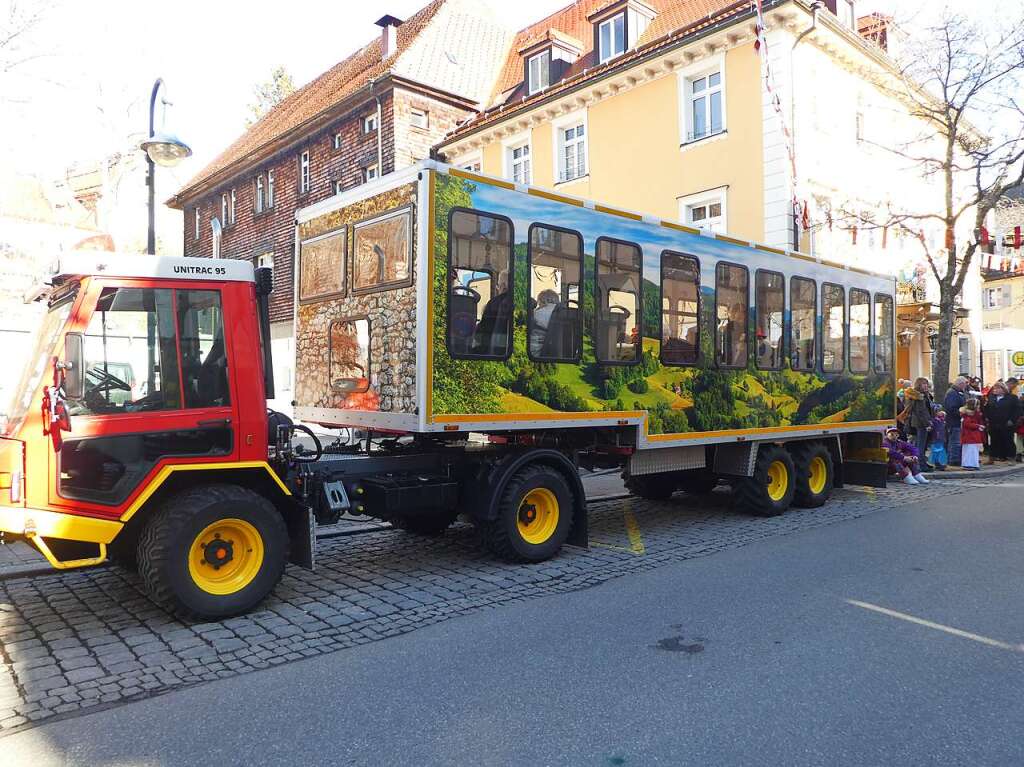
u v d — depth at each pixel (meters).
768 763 3.15
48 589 5.84
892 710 3.66
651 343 7.54
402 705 3.76
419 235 5.83
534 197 6.52
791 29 15.20
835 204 16.28
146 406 4.98
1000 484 12.13
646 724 3.52
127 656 4.45
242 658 4.42
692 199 16.58
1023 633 4.80
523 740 3.38
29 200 18.36
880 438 10.88
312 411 7.30
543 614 5.23
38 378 4.72
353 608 5.38
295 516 5.67
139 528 5.19
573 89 18.67
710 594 5.71
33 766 3.18
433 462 6.51
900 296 18.89
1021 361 20.42
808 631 4.84
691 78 16.88
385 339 6.22
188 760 3.22
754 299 8.80
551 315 6.64
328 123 24.58
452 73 24.05
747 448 8.77
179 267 5.12
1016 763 3.15
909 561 6.74
